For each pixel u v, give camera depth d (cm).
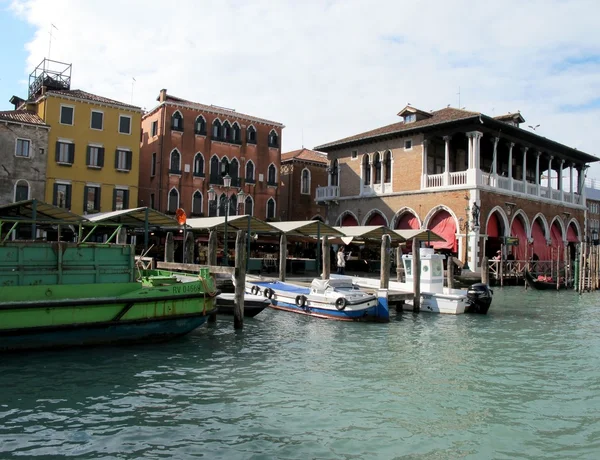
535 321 1889
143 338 1289
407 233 3091
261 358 1207
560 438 784
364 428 799
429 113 3834
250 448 716
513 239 3506
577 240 4359
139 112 3638
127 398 901
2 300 1127
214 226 2561
